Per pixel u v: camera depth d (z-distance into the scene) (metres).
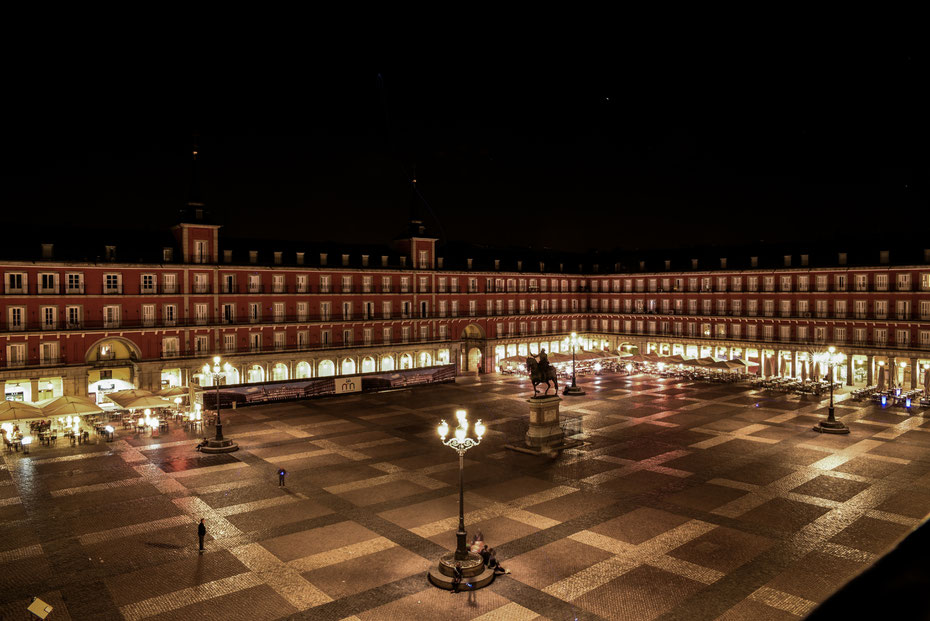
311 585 23.56
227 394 58.16
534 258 97.06
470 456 41.28
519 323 92.38
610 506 31.48
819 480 35.22
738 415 54.16
